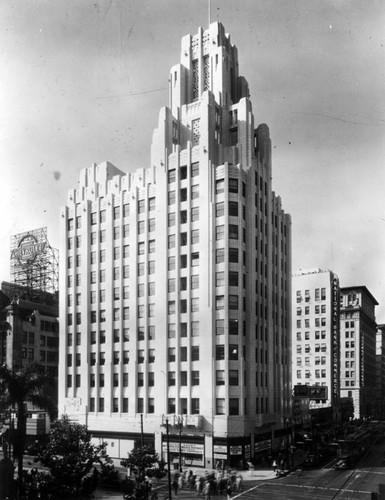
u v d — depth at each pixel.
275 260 79.31
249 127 71.75
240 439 60.56
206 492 42.97
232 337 63.72
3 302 101.12
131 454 46.34
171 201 70.12
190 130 74.94
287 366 81.75
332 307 126.56
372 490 45.03
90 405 73.19
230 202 66.12
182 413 64.38
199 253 66.19
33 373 41.72
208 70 78.38
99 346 74.00
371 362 164.25
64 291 79.25
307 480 50.75
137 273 72.19
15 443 40.38
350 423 121.12
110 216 75.81
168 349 66.94
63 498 38.00
